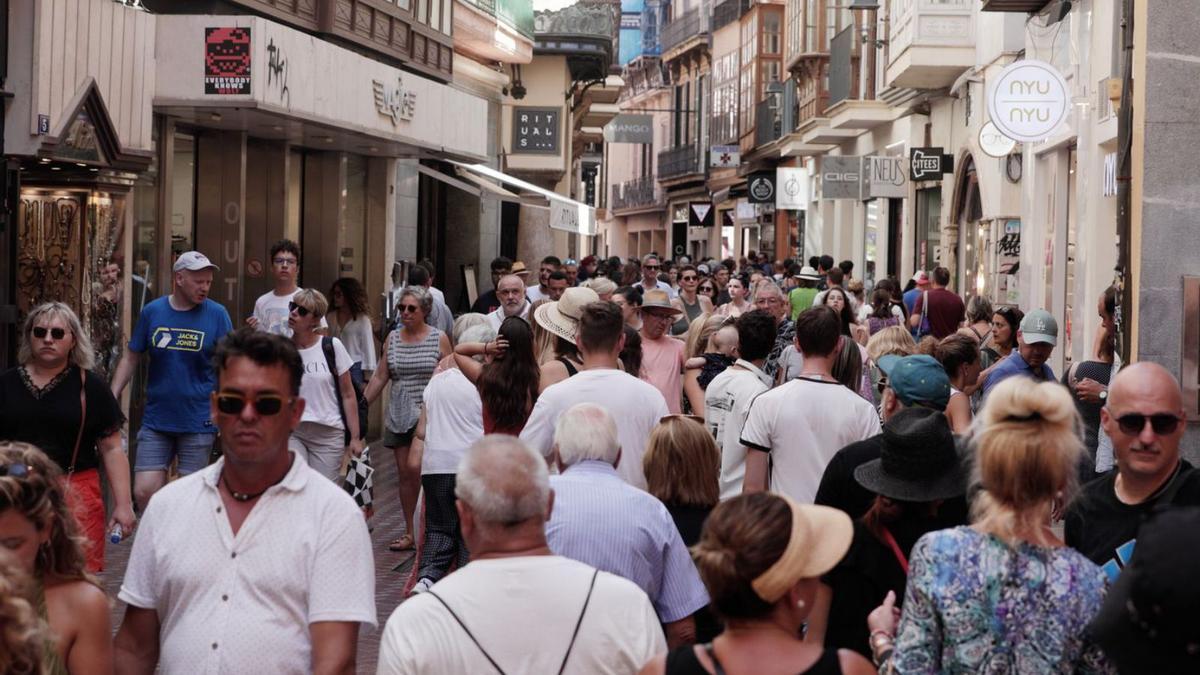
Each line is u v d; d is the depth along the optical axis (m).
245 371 4.60
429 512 9.82
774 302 13.69
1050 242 21.41
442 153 21.20
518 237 37.44
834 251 43.34
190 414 10.66
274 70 14.45
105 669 4.56
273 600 4.58
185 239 16.17
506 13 30.12
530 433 7.41
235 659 4.52
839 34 37.59
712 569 3.71
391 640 4.30
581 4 37.53
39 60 11.27
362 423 12.21
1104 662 4.04
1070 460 4.13
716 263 28.48
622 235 92.06
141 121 13.09
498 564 4.33
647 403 7.40
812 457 7.16
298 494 4.66
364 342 13.64
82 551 4.60
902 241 33.56
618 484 5.66
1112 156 16.77
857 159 34.16
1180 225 10.98
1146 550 3.09
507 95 36.50
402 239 23.78
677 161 71.81
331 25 18.05
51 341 8.01
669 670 3.74
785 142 47.41
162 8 15.02
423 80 19.66
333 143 18.80
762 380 9.13
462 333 10.08
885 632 4.46
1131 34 11.30
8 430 8.02
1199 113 10.91
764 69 56.00
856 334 14.09
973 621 4.04
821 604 5.46
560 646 4.29
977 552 4.08
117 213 12.80
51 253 12.20
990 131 22.19
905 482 5.36
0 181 11.22
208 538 4.61
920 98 31.11
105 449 8.27
